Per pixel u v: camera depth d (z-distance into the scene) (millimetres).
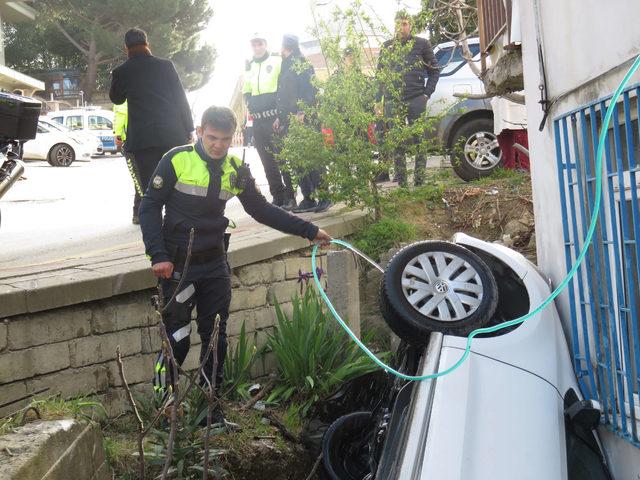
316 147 8039
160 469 4527
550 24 4531
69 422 3516
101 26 45688
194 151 4781
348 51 8219
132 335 5453
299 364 5969
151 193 4766
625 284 3713
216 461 4781
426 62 9281
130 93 6973
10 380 4781
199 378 5031
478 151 9969
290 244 6863
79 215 10867
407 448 3211
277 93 8703
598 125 4062
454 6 9633
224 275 4996
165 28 44312
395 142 8117
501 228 8250
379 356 6098
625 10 3510
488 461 3148
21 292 4793
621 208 3613
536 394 3664
